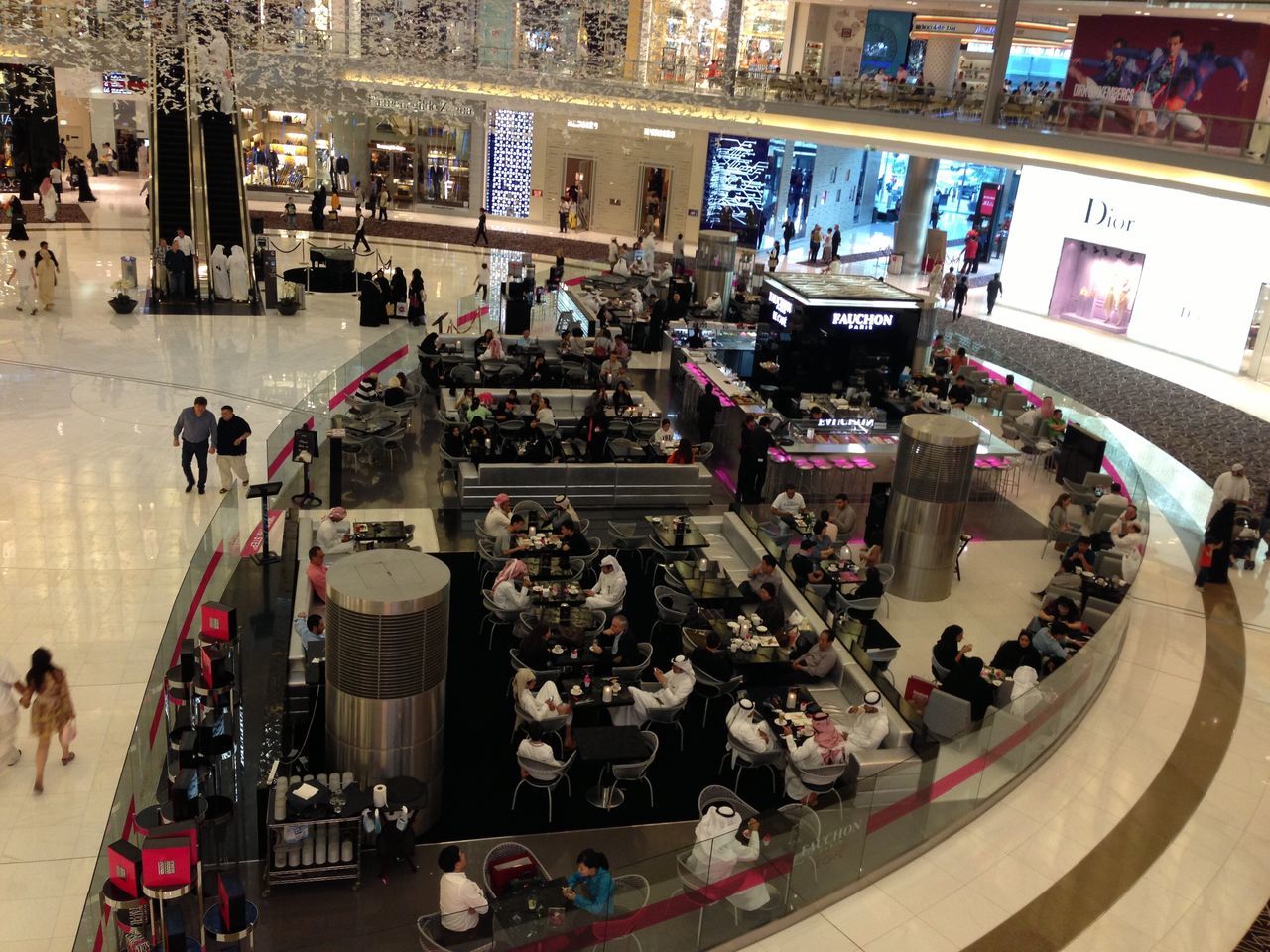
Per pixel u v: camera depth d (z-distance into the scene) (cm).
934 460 1347
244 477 1491
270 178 3728
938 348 2208
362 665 867
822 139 2462
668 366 2327
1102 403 2206
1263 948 829
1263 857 938
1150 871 911
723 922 802
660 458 1650
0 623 1127
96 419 1689
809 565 1309
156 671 931
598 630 1146
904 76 3191
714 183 3516
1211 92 1997
